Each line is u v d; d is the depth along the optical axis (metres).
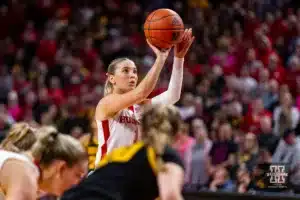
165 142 5.91
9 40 24.08
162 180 5.66
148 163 5.85
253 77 18.42
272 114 16.28
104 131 7.95
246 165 11.67
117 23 23.75
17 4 25.28
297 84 18.19
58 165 6.02
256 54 19.58
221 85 17.98
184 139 12.86
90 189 5.88
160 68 7.66
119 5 25.14
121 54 22.19
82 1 25.20
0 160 6.26
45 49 22.39
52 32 23.44
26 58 22.95
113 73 8.16
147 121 6.02
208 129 15.55
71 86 20.45
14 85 21.03
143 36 23.67
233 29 21.17
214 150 12.93
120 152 6.04
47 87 21.00
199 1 23.78
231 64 19.72
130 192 5.84
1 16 24.94
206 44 21.03
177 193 5.61
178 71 8.34
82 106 17.94
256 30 20.91
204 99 17.30
